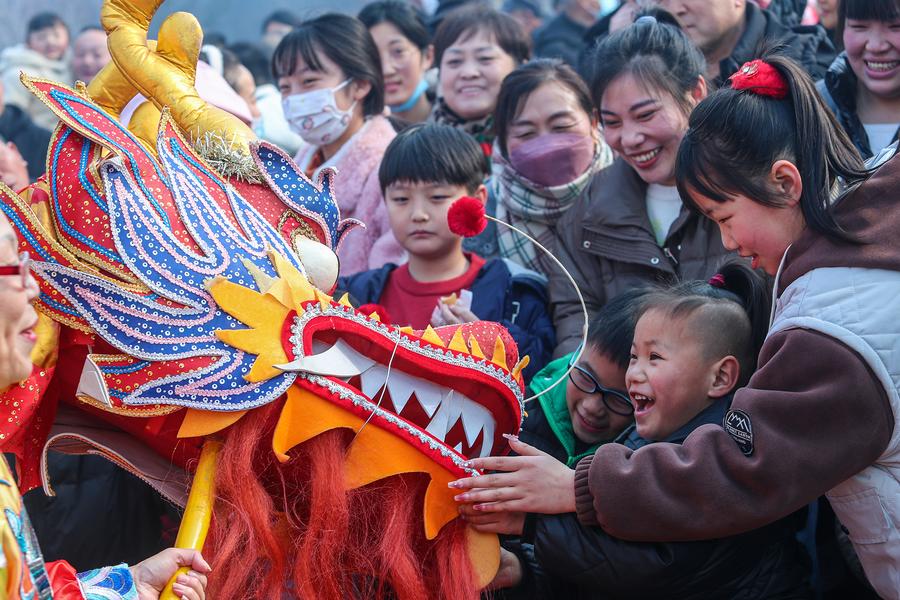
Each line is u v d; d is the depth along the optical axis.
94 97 1.92
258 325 1.64
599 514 1.74
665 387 1.88
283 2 7.24
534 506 1.76
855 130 2.55
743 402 1.67
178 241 1.65
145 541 2.36
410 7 3.87
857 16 2.44
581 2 4.96
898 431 1.62
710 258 2.41
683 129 2.43
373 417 1.68
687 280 2.22
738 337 1.91
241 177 1.81
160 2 1.90
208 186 1.75
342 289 2.62
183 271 1.63
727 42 2.88
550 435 2.13
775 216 1.73
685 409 1.90
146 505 2.35
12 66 4.98
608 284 2.52
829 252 1.65
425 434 1.72
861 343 1.60
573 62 4.84
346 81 3.11
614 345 2.05
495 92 3.30
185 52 1.88
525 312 2.52
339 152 3.12
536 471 1.77
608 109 2.49
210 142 1.82
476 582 1.75
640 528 1.71
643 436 1.93
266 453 1.68
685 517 1.69
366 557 1.72
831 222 1.65
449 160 2.48
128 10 1.90
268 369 1.62
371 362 1.73
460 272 2.57
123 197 1.64
